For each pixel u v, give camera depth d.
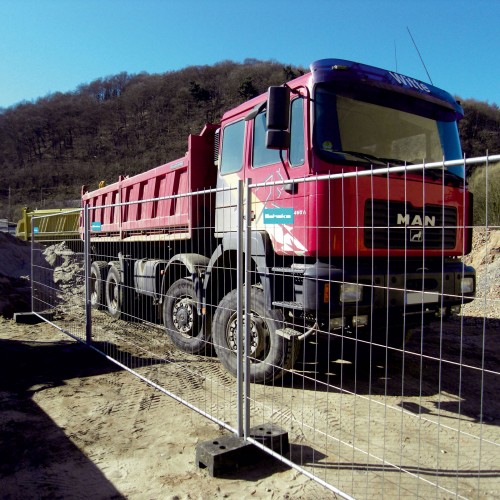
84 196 10.49
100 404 4.52
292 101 4.65
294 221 4.50
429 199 4.88
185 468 3.33
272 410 4.30
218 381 5.12
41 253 12.73
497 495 2.93
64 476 3.27
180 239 6.54
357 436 3.79
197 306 5.77
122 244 8.94
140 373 5.40
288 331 4.40
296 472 3.22
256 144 5.10
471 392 4.82
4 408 4.45
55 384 5.08
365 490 2.96
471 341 6.90
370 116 4.76
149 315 7.85
